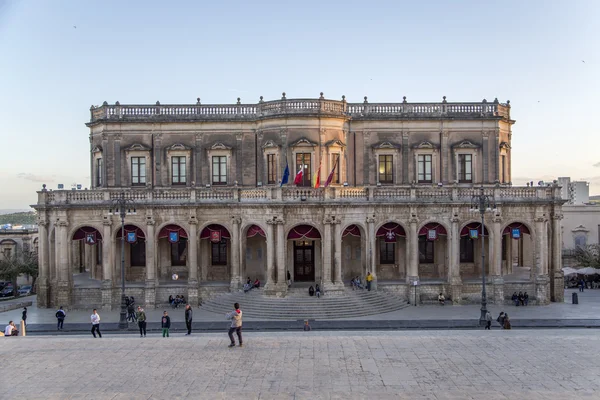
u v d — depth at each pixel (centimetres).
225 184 7075
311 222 6253
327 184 6388
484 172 7156
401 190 6450
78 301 6531
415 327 5206
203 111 7112
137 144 7062
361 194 6406
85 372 3170
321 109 6800
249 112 7088
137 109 7131
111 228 6494
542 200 6512
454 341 3791
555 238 6675
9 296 8506
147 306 6431
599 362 3294
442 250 6862
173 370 3184
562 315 5816
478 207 5688
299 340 3838
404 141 7106
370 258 6388
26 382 3014
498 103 7219
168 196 6531
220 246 6931
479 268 6944
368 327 5212
